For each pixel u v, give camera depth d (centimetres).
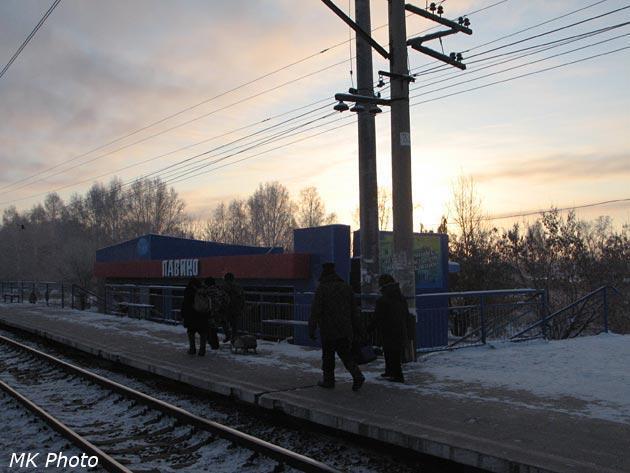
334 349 820
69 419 803
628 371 905
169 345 1341
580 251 2545
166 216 8306
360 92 1115
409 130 1048
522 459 501
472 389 796
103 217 8288
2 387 977
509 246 2739
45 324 1894
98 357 1329
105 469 590
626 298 2348
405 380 867
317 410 695
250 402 800
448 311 1277
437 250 1531
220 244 2500
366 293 1110
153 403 839
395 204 1039
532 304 1329
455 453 542
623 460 496
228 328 1336
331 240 1348
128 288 2239
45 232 9450
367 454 637
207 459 627
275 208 8681
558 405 696
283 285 1497
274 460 606
